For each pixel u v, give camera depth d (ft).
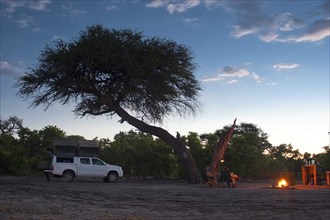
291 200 51.11
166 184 92.22
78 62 108.58
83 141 112.57
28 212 37.22
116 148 134.31
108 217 34.94
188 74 111.34
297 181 110.22
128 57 105.81
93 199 51.37
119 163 130.82
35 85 110.63
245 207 43.83
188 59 112.98
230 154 120.78
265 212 39.83
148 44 110.63
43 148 159.84
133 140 138.72
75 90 110.93
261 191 67.26
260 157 126.82
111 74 113.91
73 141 111.65
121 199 51.83
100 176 100.37
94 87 111.65
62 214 36.40
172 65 109.29
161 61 107.86
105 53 104.32
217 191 67.10
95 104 112.47
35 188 67.87
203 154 123.24
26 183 83.20
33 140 161.07
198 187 79.61
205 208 42.86
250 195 59.00
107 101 111.55
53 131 167.22
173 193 62.28
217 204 46.75
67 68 107.76
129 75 106.63
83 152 111.34
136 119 112.57
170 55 108.99
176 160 127.03
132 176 131.95
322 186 80.12
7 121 172.45
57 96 112.37
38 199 49.75
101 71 111.55
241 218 35.81
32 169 146.10
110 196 55.83
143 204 46.29
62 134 168.04
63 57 106.11
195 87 113.60
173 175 130.41
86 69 109.91
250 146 124.98
